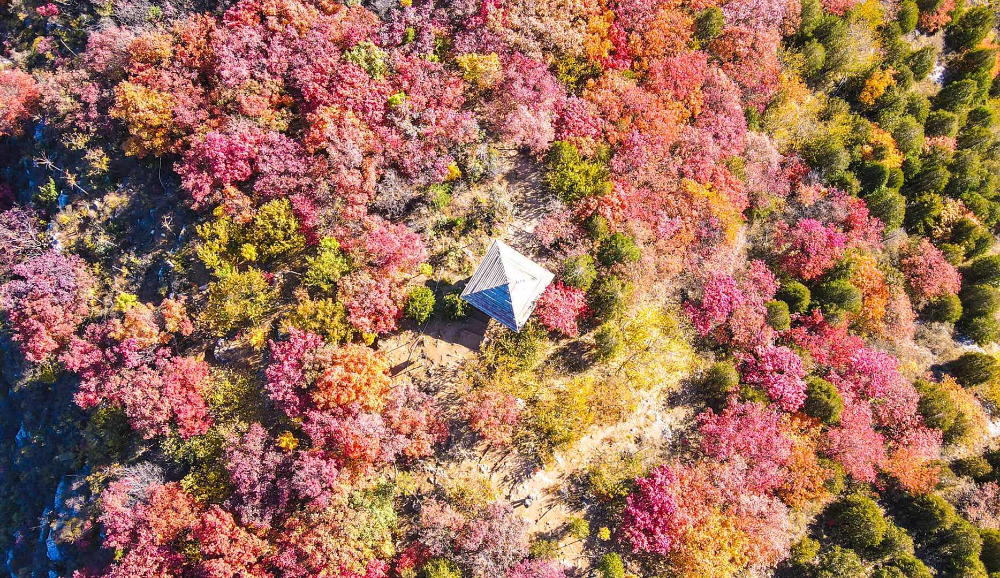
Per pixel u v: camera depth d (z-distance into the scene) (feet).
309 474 111.04
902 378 144.56
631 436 131.64
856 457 131.34
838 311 145.38
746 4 164.96
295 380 116.06
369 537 110.73
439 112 137.18
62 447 131.34
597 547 122.42
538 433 126.31
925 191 174.50
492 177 144.77
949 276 161.79
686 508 119.34
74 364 124.26
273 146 132.46
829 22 174.91
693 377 138.62
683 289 144.36
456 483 121.39
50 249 140.56
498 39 144.46
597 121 143.33
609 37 151.43
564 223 136.46
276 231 127.44
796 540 129.90
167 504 113.39
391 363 128.06
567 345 134.72
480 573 109.70
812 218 158.92
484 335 131.03
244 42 137.80
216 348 128.67
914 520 139.44
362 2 149.28
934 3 197.16
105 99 142.92
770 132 167.22
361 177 131.13
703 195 142.61
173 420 120.67
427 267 132.57
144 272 136.98
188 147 137.59
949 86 195.83
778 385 132.05
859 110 183.32
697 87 152.35
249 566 110.11
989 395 159.43
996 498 143.74
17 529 134.51
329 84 136.26
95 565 121.08
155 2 151.64
